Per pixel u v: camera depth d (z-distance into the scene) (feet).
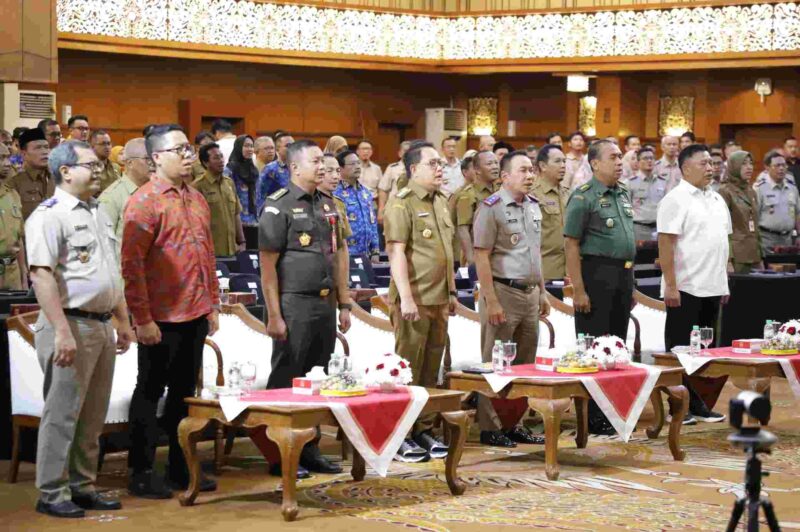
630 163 49.83
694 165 28.78
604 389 23.84
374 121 71.87
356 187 38.50
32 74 48.55
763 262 41.22
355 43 66.03
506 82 73.51
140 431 21.77
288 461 19.95
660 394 27.30
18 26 48.11
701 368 27.20
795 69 65.62
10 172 30.48
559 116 72.18
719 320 34.73
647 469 24.30
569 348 24.99
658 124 69.82
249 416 20.49
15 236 30.37
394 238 24.56
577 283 27.68
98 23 56.65
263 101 67.46
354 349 27.76
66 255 20.15
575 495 21.97
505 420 26.81
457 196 35.94
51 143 37.58
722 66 62.13
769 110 66.54
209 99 65.26
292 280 23.34
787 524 19.88
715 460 25.21
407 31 67.82
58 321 19.77
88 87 60.85
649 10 64.03
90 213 20.56
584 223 27.55
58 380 20.26
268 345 26.81
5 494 21.95
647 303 33.24
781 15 60.70
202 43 60.18
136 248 21.21
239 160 41.68
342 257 24.63
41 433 20.40
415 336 24.91
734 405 14.17
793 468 24.52
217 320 22.36
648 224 49.01
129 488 21.90
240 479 23.18
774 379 37.17
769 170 46.01
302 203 23.48
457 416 21.93
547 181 34.17
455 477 21.94
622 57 64.64
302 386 21.71
